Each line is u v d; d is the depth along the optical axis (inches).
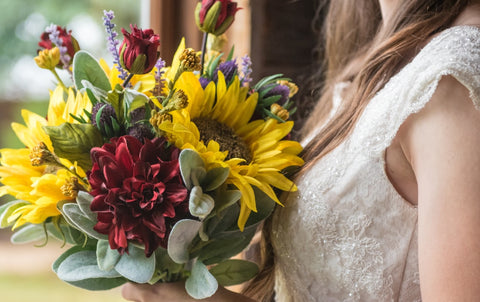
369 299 34.0
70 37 36.9
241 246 35.3
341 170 34.1
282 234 36.6
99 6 83.7
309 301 36.2
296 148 35.5
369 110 33.2
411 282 33.4
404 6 36.6
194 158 29.4
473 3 33.4
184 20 63.7
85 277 30.8
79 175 31.6
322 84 57.8
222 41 38.1
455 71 27.8
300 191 35.5
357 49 51.1
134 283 35.2
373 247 33.4
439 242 27.1
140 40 30.3
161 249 32.0
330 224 34.1
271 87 35.9
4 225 33.4
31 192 30.8
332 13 52.4
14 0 102.6
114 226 29.0
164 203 29.0
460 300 26.3
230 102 33.9
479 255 26.3
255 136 34.8
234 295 35.5
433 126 28.5
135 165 29.0
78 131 30.5
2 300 94.2
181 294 34.1
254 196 31.8
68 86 37.4
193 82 32.1
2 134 105.7
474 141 27.2
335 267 34.4
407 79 30.2
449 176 27.3
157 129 30.2
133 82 34.7
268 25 62.1
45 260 110.1
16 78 105.9
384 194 32.9
